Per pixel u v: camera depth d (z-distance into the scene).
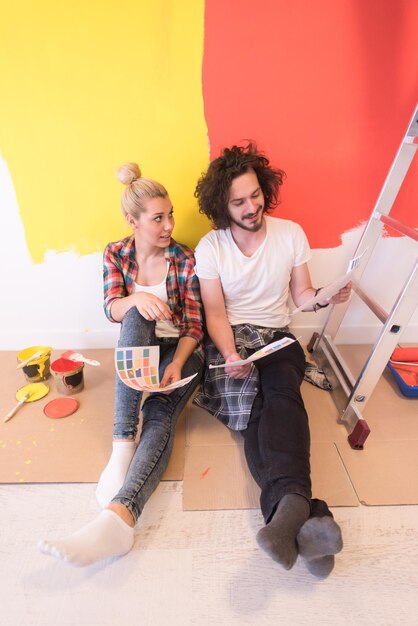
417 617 0.86
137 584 0.92
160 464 1.06
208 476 1.17
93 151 1.37
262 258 1.27
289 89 1.28
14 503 1.10
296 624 0.85
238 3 1.16
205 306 1.34
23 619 0.86
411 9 1.17
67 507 1.09
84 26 1.18
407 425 1.36
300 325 1.77
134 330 1.17
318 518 0.81
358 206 1.47
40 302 1.67
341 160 1.39
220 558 0.97
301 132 1.35
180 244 1.37
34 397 1.46
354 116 1.32
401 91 1.29
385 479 1.16
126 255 1.32
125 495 0.96
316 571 0.91
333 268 1.60
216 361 1.30
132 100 1.29
